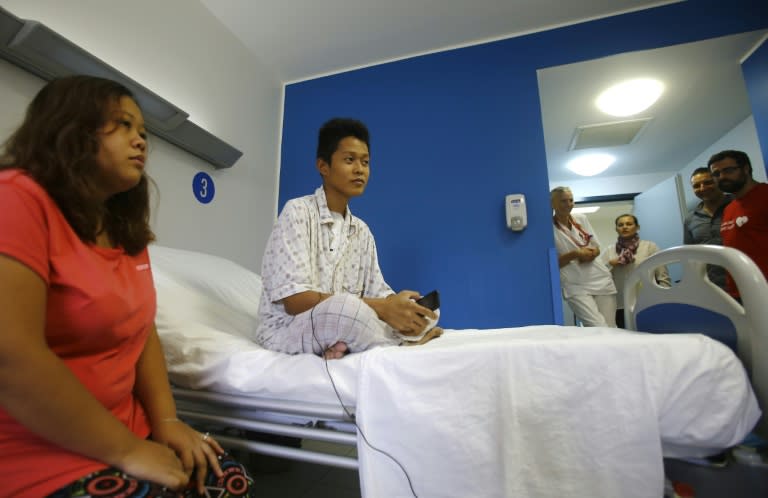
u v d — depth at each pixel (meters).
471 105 2.30
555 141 3.00
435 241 2.22
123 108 0.66
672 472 0.69
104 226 0.71
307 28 2.23
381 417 0.73
